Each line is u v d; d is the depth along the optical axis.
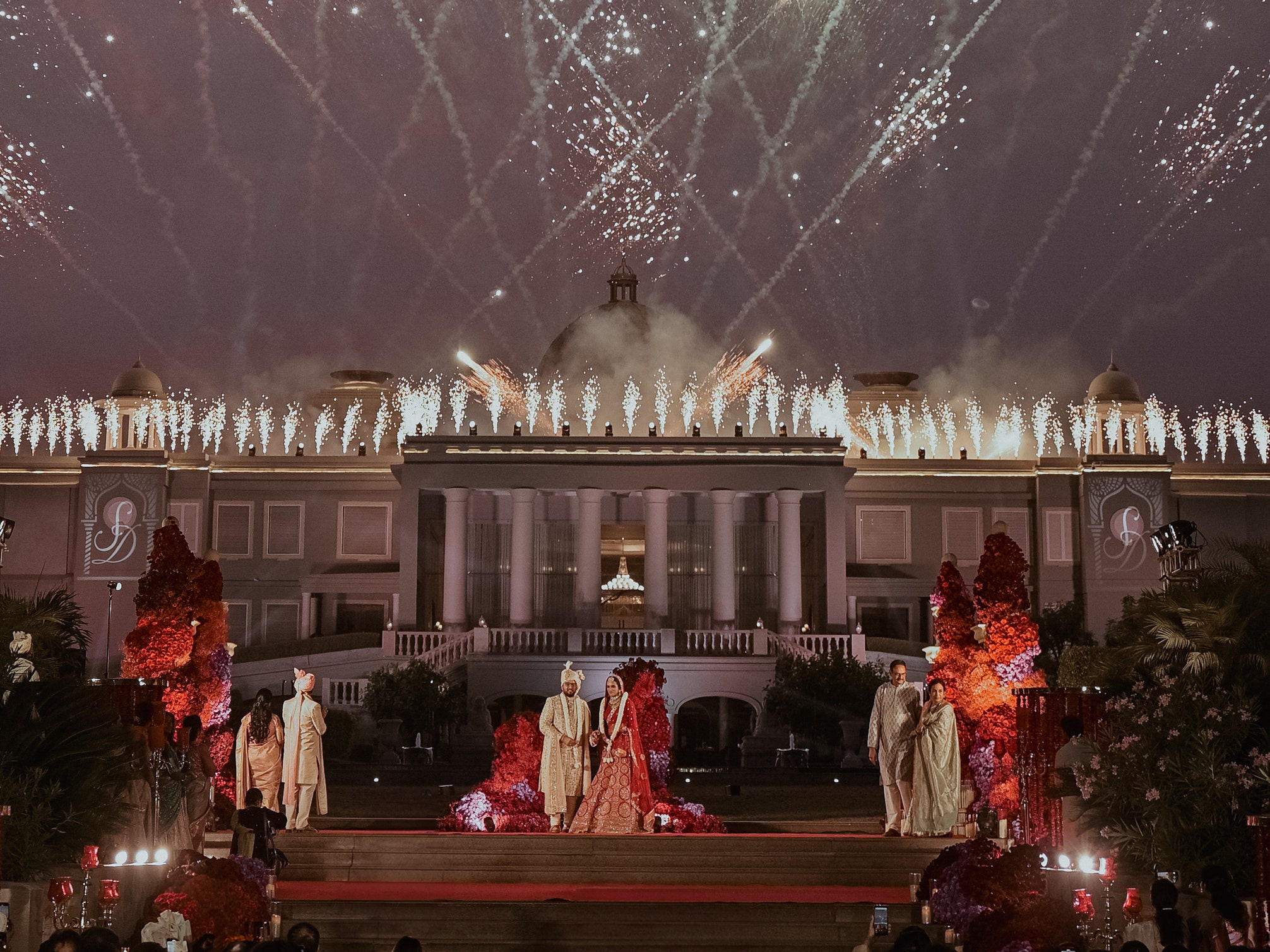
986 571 23.12
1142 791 17.06
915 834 20.89
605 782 21.64
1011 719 22.48
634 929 16.31
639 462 52.81
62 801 16.06
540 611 54.09
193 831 19.88
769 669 46.75
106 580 54.00
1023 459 56.34
